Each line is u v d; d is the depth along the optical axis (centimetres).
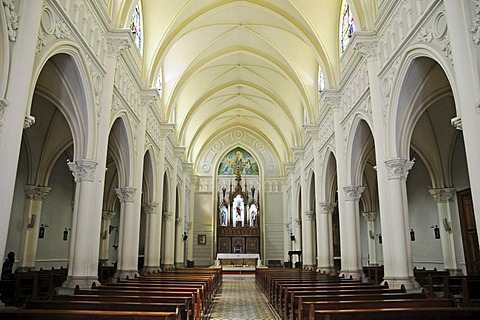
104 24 1288
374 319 562
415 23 1020
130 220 1608
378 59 1307
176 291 895
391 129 1197
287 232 3603
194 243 3662
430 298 761
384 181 1220
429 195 2059
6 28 706
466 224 1706
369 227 2642
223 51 2375
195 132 3309
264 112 3284
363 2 1379
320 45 1869
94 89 1197
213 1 1875
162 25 1844
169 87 2306
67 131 1684
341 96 1786
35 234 1680
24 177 1777
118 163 1627
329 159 2089
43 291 1178
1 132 711
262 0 1888
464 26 753
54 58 1047
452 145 1772
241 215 3709
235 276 3067
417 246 2186
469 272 1667
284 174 3725
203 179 3812
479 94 716
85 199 1135
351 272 1583
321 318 559
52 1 903
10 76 734
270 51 2338
